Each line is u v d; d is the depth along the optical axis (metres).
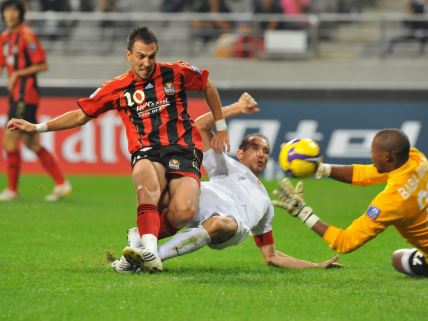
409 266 23.16
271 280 22.38
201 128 25.08
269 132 55.25
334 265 25.05
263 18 63.66
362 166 22.88
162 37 67.75
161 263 22.41
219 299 19.70
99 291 20.52
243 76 64.25
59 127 23.86
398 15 71.06
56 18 61.72
